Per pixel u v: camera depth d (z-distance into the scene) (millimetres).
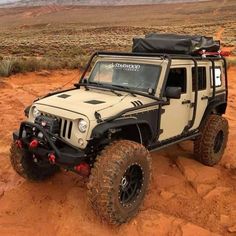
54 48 40875
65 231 4430
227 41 52219
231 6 186500
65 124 4633
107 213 4285
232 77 19094
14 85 15492
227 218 4863
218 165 6754
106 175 4184
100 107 4660
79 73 19578
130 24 141375
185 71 5762
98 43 50062
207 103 6461
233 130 9109
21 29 135375
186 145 7539
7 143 7590
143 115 4980
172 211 5000
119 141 4555
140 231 4496
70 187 5566
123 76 5609
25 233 4398
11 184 5688
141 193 4738
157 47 5934
